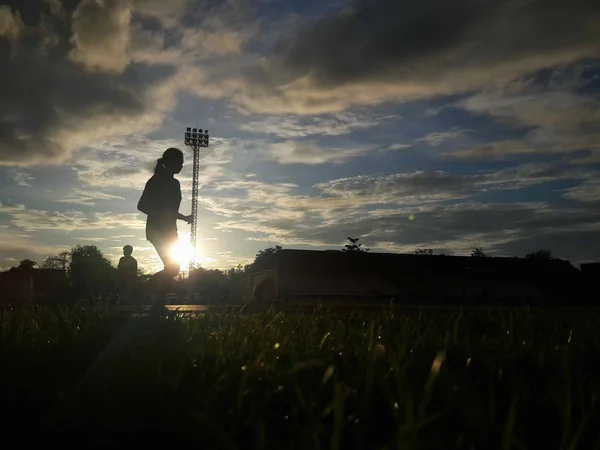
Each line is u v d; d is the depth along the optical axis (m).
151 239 8.10
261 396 3.01
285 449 2.30
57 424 2.80
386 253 40.38
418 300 34.19
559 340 4.80
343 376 3.31
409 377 3.08
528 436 2.44
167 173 8.13
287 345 4.44
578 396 2.81
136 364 3.99
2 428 2.84
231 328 6.50
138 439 2.61
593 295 38.62
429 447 2.15
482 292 39.12
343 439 2.38
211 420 2.32
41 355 4.57
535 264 41.06
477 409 2.38
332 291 37.78
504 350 4.06
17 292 25.41
